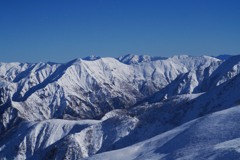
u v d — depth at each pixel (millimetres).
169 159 66125
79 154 133875
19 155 163875
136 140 137625
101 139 140875
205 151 58438
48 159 136875
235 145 56125
